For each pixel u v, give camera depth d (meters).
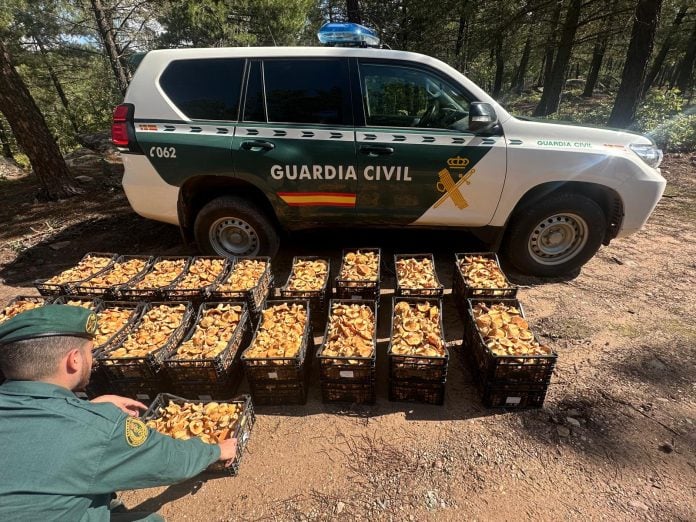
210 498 2.12
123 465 1.36
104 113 16.81
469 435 2.42
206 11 12.88
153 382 2.65
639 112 9.57
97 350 2.62
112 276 3.54
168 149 3.60
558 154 3.46
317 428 2.52
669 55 24.62
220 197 3.87
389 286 3.95
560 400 2.63
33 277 4.34
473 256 3.66
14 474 1.15
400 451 2.33
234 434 2.23
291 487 2.16
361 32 3.72
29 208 6.23
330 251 4.58
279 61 3.50
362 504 2.06
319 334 3.35
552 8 12.06
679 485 2.09
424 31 14.59
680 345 3.05
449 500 2.06
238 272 3.48
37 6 12.39
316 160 3.54
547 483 2.12
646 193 3.61
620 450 2.29
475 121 3.20
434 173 3.53
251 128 3.55
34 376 1.32
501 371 2.43
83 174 7.71
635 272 4.09
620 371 2.83
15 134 6.13
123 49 14.11
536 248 3.88
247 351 2.60
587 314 3.45
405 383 2.58
